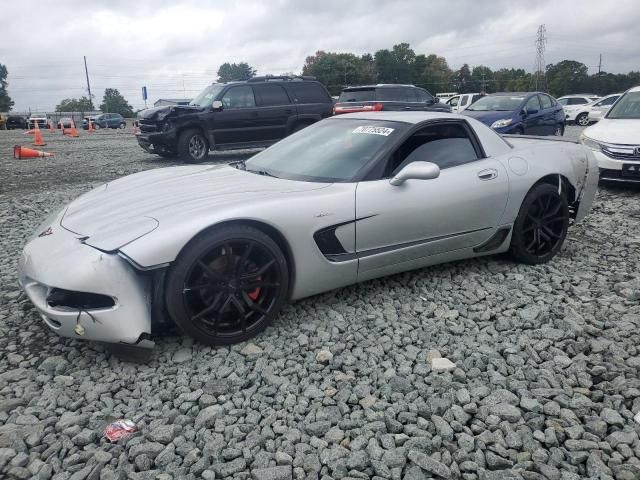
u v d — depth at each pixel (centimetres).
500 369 277
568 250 473
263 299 310
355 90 1407
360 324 329
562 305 352
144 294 275
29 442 223
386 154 356
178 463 212
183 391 260
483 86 11000
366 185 340
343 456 215
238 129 1191
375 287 382
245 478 204
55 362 284
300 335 310
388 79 10669
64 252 276
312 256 319
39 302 278
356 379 270
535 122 1212
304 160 381
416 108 1391
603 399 251
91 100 8481
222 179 364
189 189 339
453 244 383
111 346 280
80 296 266
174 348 298
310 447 220
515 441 221
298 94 1245
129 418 240
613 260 447
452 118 398
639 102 799
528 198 412
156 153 1249
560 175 430
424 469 206
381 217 340
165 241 268
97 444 226
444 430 228
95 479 204
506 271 417
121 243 268
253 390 259
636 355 291
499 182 392
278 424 234
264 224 299
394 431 229
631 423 234
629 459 212
